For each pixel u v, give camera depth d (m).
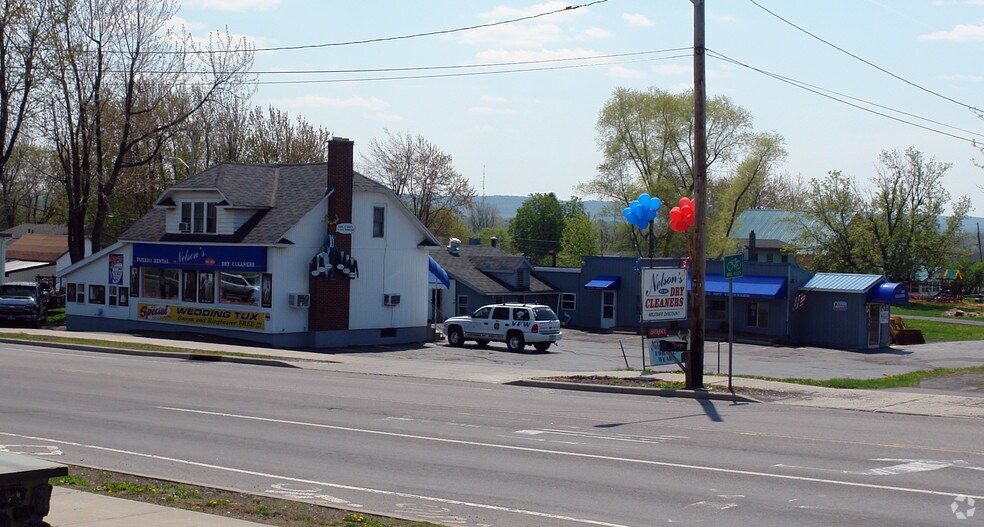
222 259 40.31
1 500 7.47
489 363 34.72
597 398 22.39
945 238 78.00
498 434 16.09
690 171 72.00
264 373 27.64
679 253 71.88
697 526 9.88
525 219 119.31
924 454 14.29
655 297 25.48
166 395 21.03
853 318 46.94
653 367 30.30
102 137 51.53
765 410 20.31
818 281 48.91
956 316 72.19
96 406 18.91
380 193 42.25
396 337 43.38
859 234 75.75
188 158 64.56
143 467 12.95
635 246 75.50
